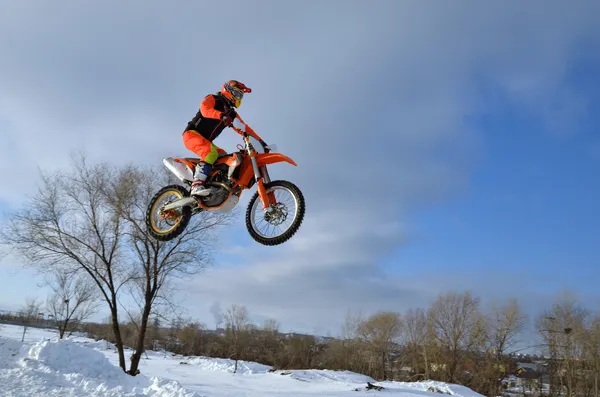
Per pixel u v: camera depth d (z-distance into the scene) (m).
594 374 35.75
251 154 5.56
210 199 5.74
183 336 56.12
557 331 37.31
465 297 39.28
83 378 9.85
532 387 42.47
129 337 48.81
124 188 19.86
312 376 32.34
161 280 20.61
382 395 23.03
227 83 5.95
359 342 48.62
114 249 20.25
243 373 36.19
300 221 5.49
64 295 37.06
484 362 38.81
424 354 40.28
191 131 5.95
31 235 19.28
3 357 10.97
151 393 9.82
